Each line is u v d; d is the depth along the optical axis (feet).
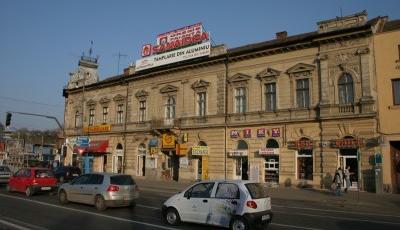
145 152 157.79
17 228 44.73
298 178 110.42
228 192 46.21
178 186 119.34
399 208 71.82
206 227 47.96
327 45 107.45
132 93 167.53
